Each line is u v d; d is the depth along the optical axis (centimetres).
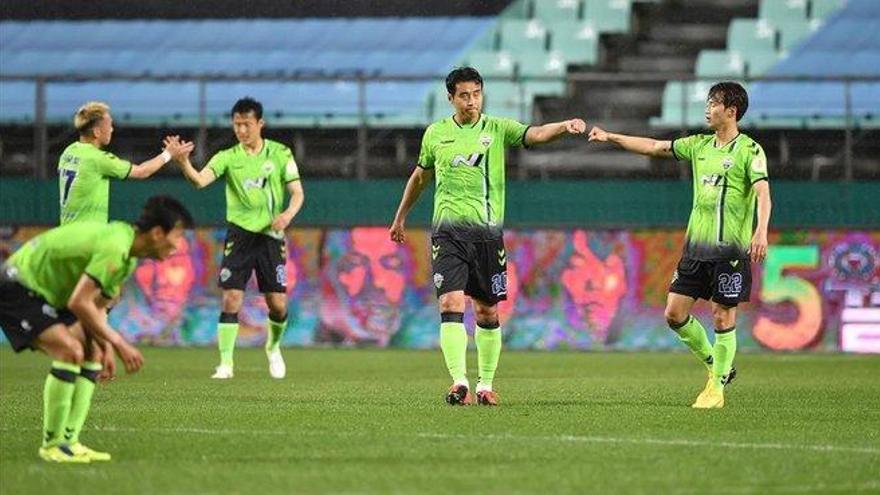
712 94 4525
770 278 8431
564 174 9662
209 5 11762
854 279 8369
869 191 8475
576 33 11225
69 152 5259
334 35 11400
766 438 3722
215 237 8694
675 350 8431
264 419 4144
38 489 2853
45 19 11969
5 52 11562
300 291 8700
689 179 9312
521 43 11231
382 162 9562
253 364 7219
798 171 9519
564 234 8562
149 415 4281
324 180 8681
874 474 3083
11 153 10081
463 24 11381
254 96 10350
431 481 2947
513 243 8588
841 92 9900
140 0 11925
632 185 8562
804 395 5256
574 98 10681
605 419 4166
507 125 4616
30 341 3247
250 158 6216
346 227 8662
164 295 8731
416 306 8594
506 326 8575
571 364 7300
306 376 6325
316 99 10181
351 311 8650
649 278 8506
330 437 3691
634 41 11375
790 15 11431
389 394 5162
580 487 2872
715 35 11469
